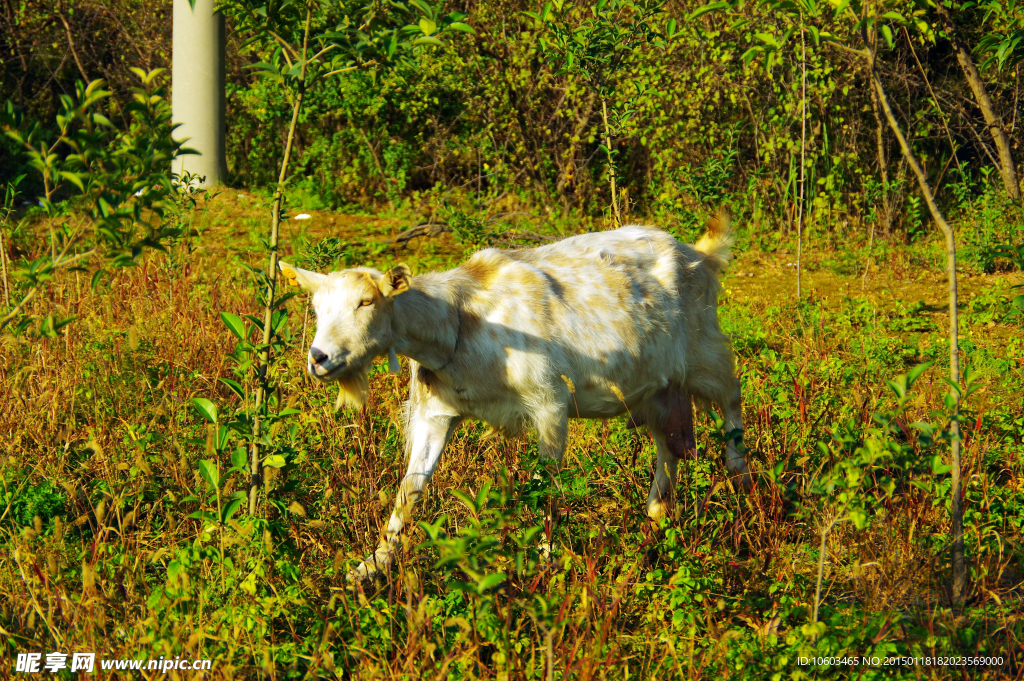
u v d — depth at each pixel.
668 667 6.95
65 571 8.23
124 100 29.95
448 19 7.88
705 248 10.93
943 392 12.59
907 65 25.81
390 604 7.43
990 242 21.12
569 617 7.17
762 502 9.22
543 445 9.20
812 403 11.64
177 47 25.97
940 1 21.77
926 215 25.45
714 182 22.88
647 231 10.39
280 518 8.99
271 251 8.36
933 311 18.14
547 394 9.03
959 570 7.64
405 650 6.86
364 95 25.39
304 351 13.05
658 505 9.54
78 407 11.67
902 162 25.86
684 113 24.81
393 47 7.83
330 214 25.27
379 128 26.80
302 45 8.67
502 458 10.26
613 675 6.90
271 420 8.07
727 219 11.03
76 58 29.62
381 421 11.45
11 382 11.45
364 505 9.28
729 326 16.61
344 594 7.71
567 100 25.77
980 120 25.70
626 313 9.56
